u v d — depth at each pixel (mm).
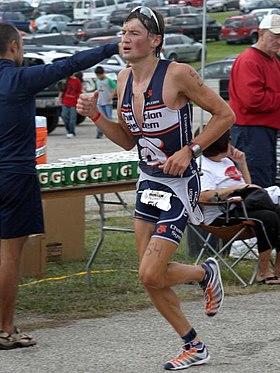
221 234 11156
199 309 10172
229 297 10711
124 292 11008
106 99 33469
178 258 12820
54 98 33875
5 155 8391
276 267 11523
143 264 7684
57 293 10922
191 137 7844
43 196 10406
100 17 88688
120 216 16953
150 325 9516
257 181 12688
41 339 8984
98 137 33469
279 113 12617
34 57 34375
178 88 7578
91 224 16000
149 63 7637
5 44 8477
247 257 12641
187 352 8039
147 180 7883
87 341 8914
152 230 7953
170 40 65938
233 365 8109
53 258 12617
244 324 9516
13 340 8641
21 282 11492
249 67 12383
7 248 8547
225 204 10914
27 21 85688
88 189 10766
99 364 8164
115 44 8281
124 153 12055
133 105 7719
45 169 10406
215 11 98750
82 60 8266
